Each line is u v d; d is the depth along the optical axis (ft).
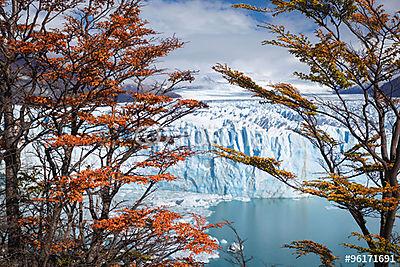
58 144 18.89
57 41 18.78
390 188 21.58
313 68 23.85
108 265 20.27
